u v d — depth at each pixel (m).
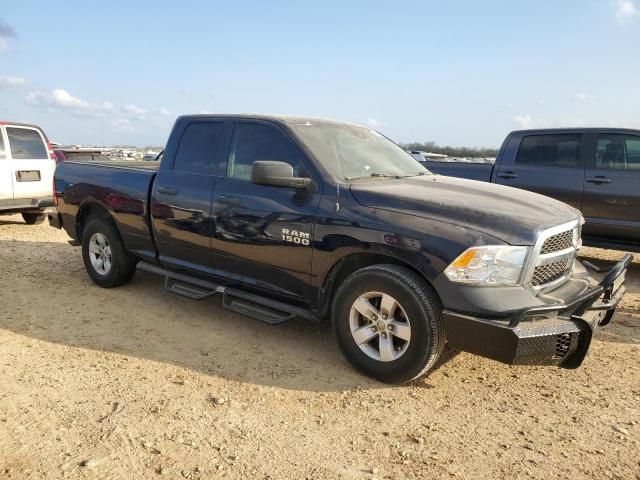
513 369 3.98
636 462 2.83
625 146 7.04
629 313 5.41
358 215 3.70
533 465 2.79
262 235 4.20
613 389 3.68
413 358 3.46
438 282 3.31
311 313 4.07
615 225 7.07
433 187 4.05
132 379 3.69
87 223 6.00
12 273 6.52
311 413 3.28
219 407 3.32
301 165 4.13
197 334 4.59
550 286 3.58
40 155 10.05
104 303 5.39
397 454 2.87
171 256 5.12
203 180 4.73
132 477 2.61
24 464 2.69
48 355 4.07
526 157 7.82
